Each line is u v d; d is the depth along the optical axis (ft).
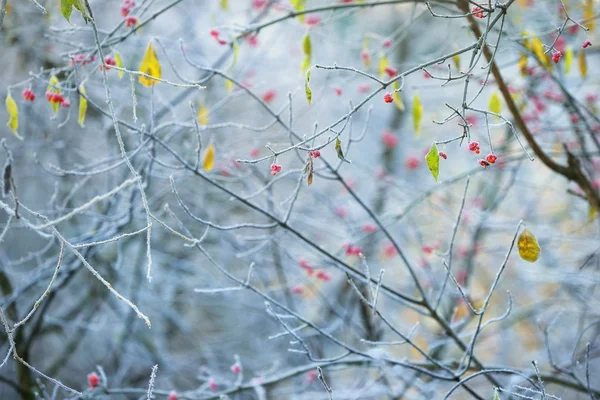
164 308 19.20
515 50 12.75
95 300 17.66
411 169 18.29
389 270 18.44
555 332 17.38
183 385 20.30
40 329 15.80
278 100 19.53
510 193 17.37
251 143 18.08
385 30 20.86
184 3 18.66
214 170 13.37
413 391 15.35
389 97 7.29
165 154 15.08
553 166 11.35
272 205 14.53
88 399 12.05
